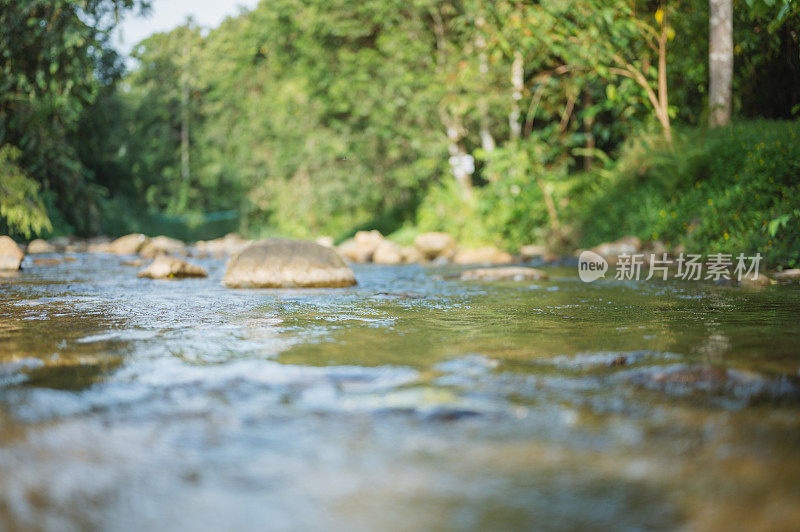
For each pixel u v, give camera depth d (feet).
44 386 7.80
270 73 91.66
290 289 21.04
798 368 8.53
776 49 39.01
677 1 39.91
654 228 36.14
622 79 45.14
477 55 54.08
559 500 4.67
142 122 118.93
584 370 8.59
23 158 61.31
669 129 39.19
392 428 6.21
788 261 25.13
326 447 5.72
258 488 4.90
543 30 42.24
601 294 18.95
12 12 47.73
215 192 124.06
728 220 30.53
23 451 5.65
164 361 9.23
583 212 45.29
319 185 86.58
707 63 43.21
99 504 4.65
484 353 9.78
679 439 5.86
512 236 50.85
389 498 4.73
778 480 4.98
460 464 5.33
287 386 7.76
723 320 13.26
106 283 23.27
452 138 64.03
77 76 50.83
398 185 76.38
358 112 66.59
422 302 16.98
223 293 19.45
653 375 8.04
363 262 42.86
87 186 73.15
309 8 68.44
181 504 4.65
